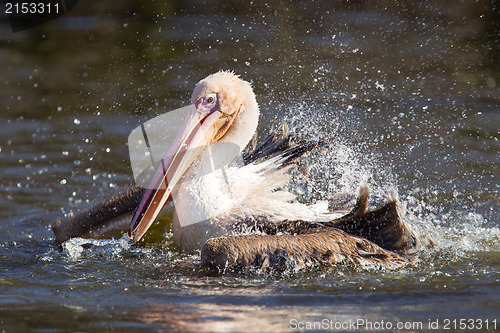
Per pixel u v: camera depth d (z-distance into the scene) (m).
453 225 10.95
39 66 21.89
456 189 12.48
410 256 9.32
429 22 23.77
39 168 14.24
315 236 8.98
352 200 10.62
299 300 7.67
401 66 20.28
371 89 18.28
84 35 24.52
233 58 21.61
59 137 16.16
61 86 20.03
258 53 22.06
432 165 13.44
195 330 6.74
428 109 16.70
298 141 11.40
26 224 11.46
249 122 10.70
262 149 11.74
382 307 7.43
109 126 16.78
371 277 8.48
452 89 18.11
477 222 11.10
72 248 10.20
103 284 8.48
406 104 17.06
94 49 23.25
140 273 8.95
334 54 21.61
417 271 8.75
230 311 7.32
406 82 18.88
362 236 9.54
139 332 6.75
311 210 10.23
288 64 20.77
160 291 8.12
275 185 10.88
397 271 8.75
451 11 24.66
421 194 12.21
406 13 24.89
